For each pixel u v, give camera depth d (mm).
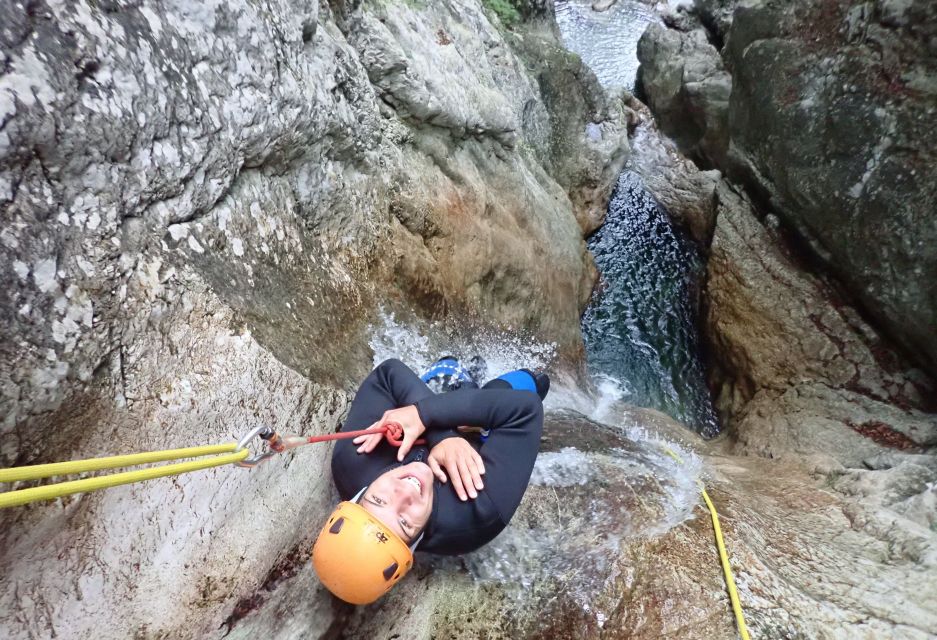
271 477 2373
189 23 2314
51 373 1678
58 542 1688
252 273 2635
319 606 2268
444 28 5383
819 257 6211
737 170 7227
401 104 4312
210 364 2211
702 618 2355
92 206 1864
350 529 1868
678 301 7637
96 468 1300
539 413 2430
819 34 6047
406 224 4254
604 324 7371
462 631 2346
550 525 2881
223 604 2072
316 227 3350
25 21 1673
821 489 3938
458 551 2266
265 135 2732
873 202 5441
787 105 6242
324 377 2869
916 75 5141
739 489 3654
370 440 2311
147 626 1860
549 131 7672
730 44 7285
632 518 2863
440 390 3064
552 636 2348
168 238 2191
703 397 6844
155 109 2092
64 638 1677
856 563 2832
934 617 2426
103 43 1900
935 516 3279
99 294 1853
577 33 12141
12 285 1610
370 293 3674
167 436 2004
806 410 5535
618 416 5648
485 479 2248
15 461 1636
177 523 2000
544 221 6266
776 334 6160
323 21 3584
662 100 9680
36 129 1667
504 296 5375
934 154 5012
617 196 8602
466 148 5223
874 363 5656
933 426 5008
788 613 2377
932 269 5066
